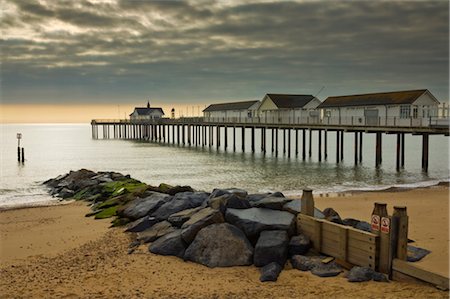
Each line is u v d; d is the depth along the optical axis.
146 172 37.97
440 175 34.28
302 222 11.64
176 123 73.44
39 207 21.36
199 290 9.36
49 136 124.12
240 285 9.56
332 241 10.75
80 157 53.12
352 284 9.36
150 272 10.58
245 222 11.71
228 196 12.97
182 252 11.66
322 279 9.74
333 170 37.91
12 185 30.59
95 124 95.75
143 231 14.23
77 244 13.70
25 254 12.80
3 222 17.73
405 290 8.86
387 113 37.16
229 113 61.88
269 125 48.88
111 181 26.73
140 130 91.44
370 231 11.70
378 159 39.28
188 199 15.73
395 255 9.63
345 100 42.78
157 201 16.53
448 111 34.91
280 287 9.37
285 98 52.28
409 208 18.81
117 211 17.22
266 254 10.66
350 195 23.69
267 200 13.04
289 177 33.59
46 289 9.70
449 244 12.58
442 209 18.50
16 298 9.20
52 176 36.25
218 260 10.84
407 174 34.97
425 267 10.45
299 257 10.71
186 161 46.91
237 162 45.41
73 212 19.55
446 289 8.73
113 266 11.13
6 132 168.00
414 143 86.50
